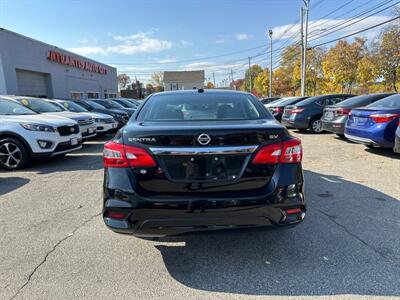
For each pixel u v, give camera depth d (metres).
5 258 2.86
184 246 3.06
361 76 36.88
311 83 52.84
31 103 8.42
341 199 4.25
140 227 2.46
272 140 2.52
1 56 16.33
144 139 2.47
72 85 25.52
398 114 6.45
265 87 69.12
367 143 6.98
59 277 2.56
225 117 3.03
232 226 2.45
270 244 3.05
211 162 2.44
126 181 2.47
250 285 2.43
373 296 2.26
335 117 9.02
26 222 3.68
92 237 3.28
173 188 2.46
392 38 30.09
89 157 7.77
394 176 5.39
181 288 2.41
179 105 3.30
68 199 4.50
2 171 6.34
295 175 2.56
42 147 6.42
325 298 2.26
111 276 2.57
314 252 2.89
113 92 37.59
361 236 3.17
